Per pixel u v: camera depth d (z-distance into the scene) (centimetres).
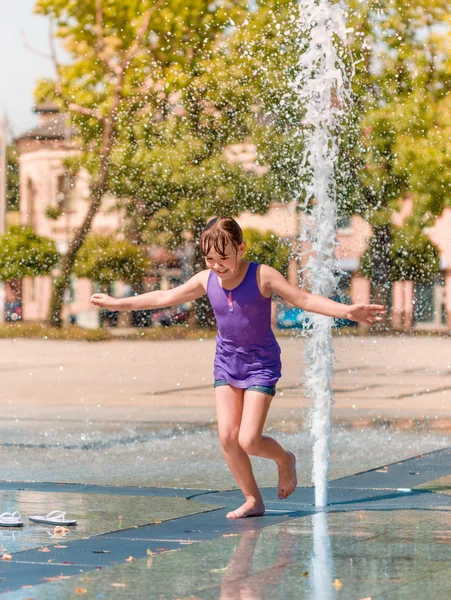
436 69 2344
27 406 1184
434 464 726
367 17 2017
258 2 1622
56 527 480
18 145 3947
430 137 2370
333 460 752
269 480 655
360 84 2116
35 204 3878
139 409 1148
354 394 1322
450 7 2308
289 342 2853
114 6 2670
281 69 1582
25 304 4834
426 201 2520
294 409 1146
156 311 3972
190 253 2219
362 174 2184
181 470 705
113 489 616
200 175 1906
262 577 376
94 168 2853
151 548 435
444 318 3666
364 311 480
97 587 364
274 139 1691
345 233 2194
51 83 2877
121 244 3188
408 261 2734
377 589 359
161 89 2005
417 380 1549
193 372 1803
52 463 738
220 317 502
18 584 371
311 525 485
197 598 348
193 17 2342
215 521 502
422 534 460
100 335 3328
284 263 1969
